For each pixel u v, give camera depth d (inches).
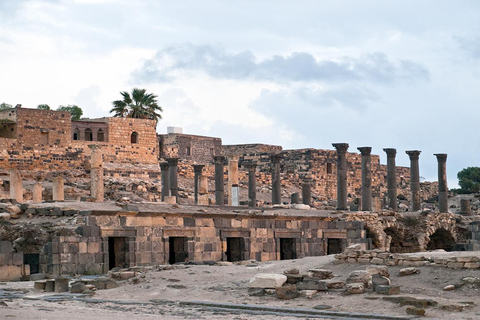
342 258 2135.8
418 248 4084.6
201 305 1841.8
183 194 4901.6
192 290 2022.6
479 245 3786.9
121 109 5851.4
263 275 1957.4
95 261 2901.1
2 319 1542.8
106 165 5064.0
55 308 1782.7
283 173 5920.3
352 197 6190.9
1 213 3053.6
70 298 1993.1
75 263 2847.0
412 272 1963.6
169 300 1930.4
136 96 5885.8
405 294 1817.2
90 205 3117.6
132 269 2340.1
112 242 3102.9
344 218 3774.6
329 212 3848.4
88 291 2075.5
